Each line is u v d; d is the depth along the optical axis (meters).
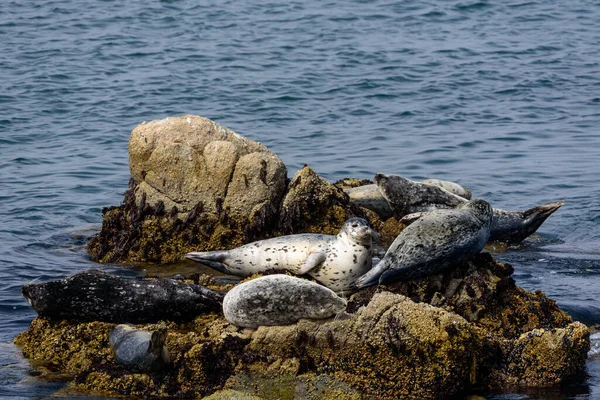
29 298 31.33
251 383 28.17
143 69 91.00
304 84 85.62
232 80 86.75
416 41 104.38
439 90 84.00
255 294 28.67
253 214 42.00
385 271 31.95
